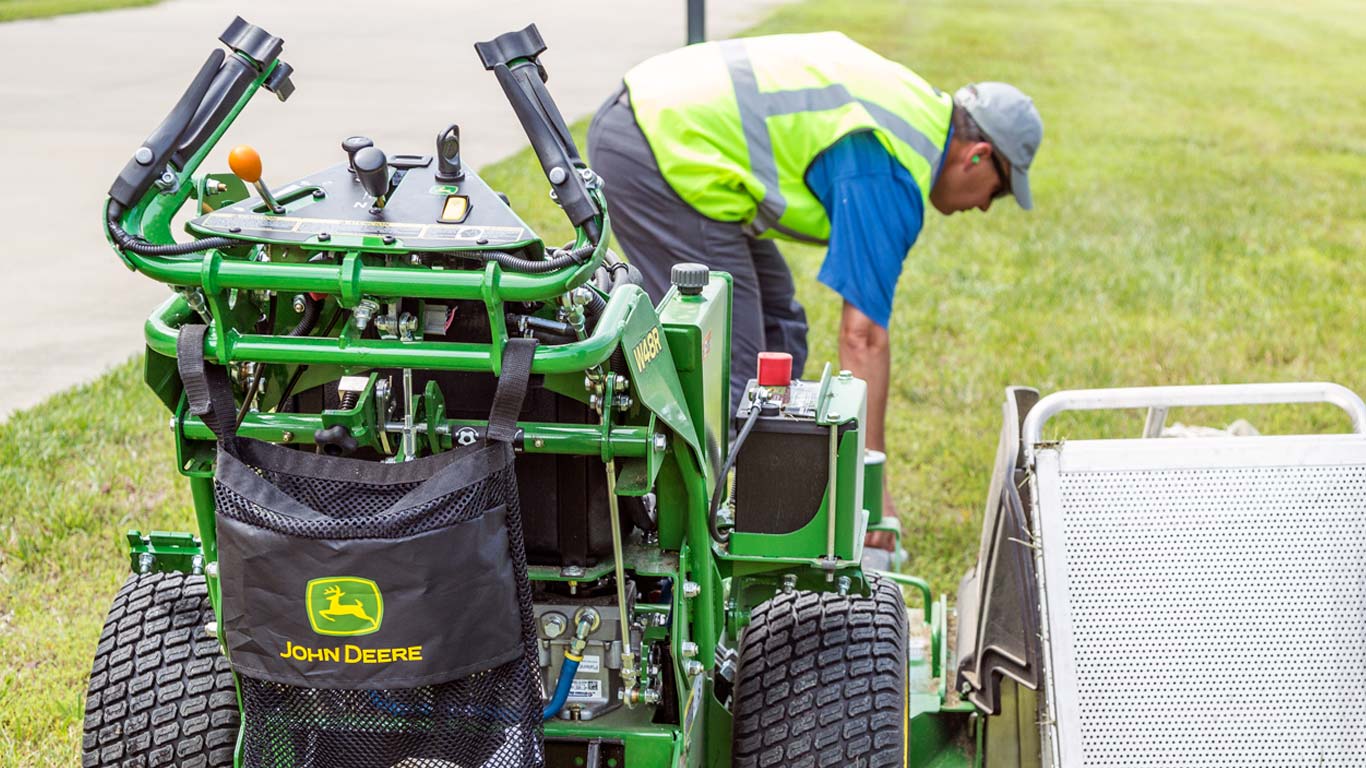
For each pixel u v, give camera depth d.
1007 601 3.37
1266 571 3.05
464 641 2.39
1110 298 9.33
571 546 2.83
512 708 2.50
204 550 2.73
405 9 26.97
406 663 2.38
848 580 3.16
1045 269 10.14
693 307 3.02
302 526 2.32
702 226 4.84
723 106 4.75
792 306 5.53
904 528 5.75
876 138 4.68
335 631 2.37
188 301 2.44
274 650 2.41
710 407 3.17
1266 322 8.79
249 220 2.46
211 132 2.47
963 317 8.78
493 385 2.78
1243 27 31.81
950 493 6.12
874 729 3.00
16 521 5.27
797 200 4.78
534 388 2.77
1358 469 3.04
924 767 3.66
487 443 2.37
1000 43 26.00
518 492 2.77
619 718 2.96
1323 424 6.99
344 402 2.56
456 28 23.92
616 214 4.98
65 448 6.00
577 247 2.36
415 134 13.64
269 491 2.36
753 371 4.97
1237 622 3.05
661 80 4.87
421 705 2.47
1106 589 3.06
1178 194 13.24
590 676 2.95
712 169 4.74
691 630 2.99
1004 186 5.16
